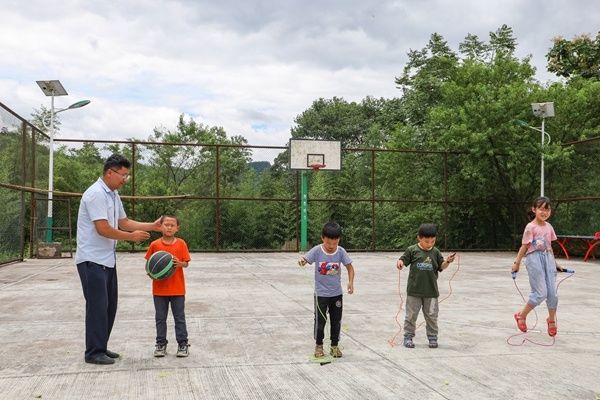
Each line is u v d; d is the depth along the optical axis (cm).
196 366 470
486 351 532
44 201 1708
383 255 1838
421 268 539
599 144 1741
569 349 541
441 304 812
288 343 556
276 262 1515
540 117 1867
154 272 476
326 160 1955
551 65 2816
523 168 1989
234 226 2588
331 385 422
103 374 443
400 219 2659
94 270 467
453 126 2012
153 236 2472
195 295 880
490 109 1978
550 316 598
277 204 2606
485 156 2053
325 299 496
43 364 470
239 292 916
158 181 2633
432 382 432
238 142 3903
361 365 479
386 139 3934
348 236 3444
